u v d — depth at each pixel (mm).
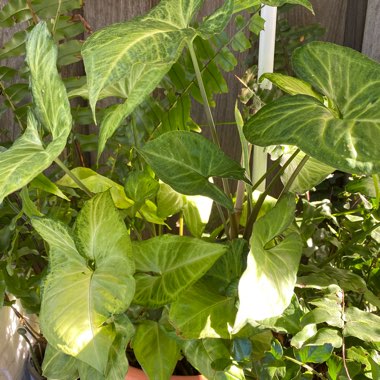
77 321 575
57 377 646
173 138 628
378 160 455
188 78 854
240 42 854
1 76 887
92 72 450
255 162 835
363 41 1041
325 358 586
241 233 785
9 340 905
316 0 1025
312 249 791
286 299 546
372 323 607
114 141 885
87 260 606
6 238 761
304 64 534
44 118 594
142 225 796
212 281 642
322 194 1026
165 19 531
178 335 566
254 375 609
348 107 518
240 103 1026
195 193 621
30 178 490
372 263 816
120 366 578
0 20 836
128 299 563
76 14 929
